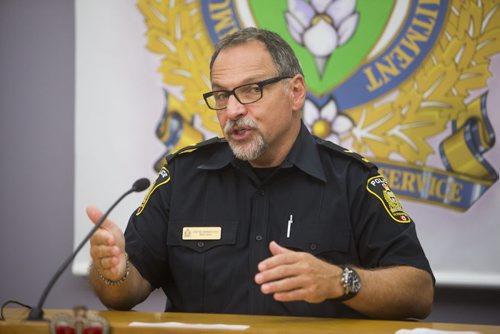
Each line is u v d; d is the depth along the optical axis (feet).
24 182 17.85
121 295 10.42
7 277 17.85
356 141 16.52
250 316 9.21
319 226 11.02
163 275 11.69
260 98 10.69
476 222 16.15
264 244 11.03
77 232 17.15
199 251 11.19
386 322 8.74
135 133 17.15
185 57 17.13
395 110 16.46
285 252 8.68
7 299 17.84
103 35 17.21
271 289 8.50
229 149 11.74
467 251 16.15
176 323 8.12
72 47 17.72
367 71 16.51
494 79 16.19
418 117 16.37
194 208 11.51
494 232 16.10
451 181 16.25
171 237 11.44
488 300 16.53
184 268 11.20
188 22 17.16
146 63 17.19
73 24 17.72
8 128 17.89
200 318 8.93
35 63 17.83
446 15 16.33
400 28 16.44
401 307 9.86
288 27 16.74
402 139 16.39
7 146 17.89
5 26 17.90
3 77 17.89
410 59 16.42
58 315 7.86
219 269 11.04
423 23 16.39
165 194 11.80
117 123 17.15
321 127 16.60
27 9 17.88
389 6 16.47
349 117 16.53
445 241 16.24
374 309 9.58
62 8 17.78
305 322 8.60
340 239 11.01
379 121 16.47
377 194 11.12
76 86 17.21
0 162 17.92
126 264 10.38
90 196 17.13
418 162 16.35
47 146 17.79
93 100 17.20
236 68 10.71
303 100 11.45
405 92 16.42
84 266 17.15
